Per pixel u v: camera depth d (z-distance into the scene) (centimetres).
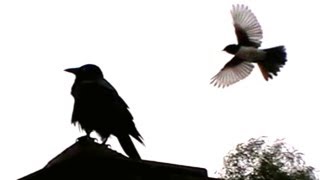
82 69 1045
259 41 939
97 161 809
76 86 1036
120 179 813
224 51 939
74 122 1039
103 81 1044
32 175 831
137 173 822
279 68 932
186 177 852
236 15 944
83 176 807
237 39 938
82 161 809
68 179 811
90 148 817
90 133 1038
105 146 830
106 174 809
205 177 866
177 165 849
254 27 938
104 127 1030
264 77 936
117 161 814
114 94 1044
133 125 1066
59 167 815
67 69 1048
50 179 819
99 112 1023
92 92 1024
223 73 934
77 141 843
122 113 1048
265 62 935
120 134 1045
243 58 928
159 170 834
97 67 1055
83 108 1024
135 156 1059
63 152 832
